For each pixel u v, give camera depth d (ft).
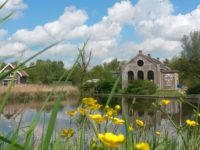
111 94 6.34
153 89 233.14
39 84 92.94
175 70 275.18
